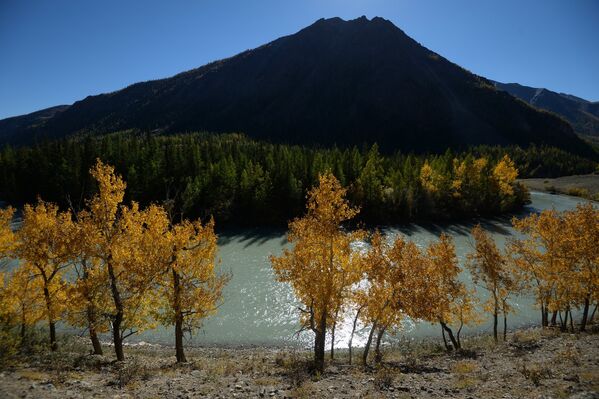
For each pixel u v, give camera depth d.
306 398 12.45
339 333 33.84
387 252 22.89
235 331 34.00
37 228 20.56
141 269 19.03
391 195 78.69
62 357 17.61
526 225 27.73
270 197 77.19
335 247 20.44
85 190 82.69
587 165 156.50
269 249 58.38
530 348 20.34
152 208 20.20
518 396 11.61
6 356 15.15
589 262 24.73
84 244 18.92
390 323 23.23
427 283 22.92
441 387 13.50
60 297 21.67
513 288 26.62
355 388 13.80
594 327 26.16
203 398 12.29
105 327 20.25
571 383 12.19
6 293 20.86
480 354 20.72
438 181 82.75
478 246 26.78
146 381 14.60
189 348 30.48
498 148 174.62
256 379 15.48
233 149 110.56
